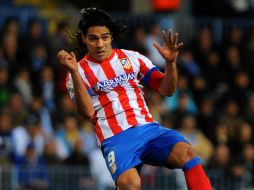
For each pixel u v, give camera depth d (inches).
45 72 1770.4
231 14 2122.3
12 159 1553.9
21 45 1804.9
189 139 1685.5
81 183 1553.9
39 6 2119.8
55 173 1544.0
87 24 929.5
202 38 1982.0
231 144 1750.7
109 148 918.4
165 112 1724.9
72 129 1644.9
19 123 1608.0
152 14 2041.1
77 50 960.3
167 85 927.7
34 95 1736.0
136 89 941.8
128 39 1861.5
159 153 911.7
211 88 1913.1
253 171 1648.6
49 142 1589.6
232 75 1952.5
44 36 1844.2
